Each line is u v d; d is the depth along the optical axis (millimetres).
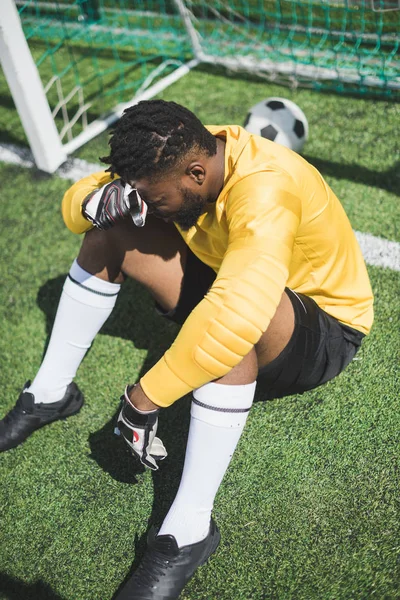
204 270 1562
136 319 2174
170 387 1245
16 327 2229
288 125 2604
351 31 3426
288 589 1455
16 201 2795
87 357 2064
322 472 1658
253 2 3705
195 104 3230
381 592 1402
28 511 1692
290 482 1651
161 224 1529
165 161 1214
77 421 1883
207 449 1374
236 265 1174
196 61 3566
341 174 2643
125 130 1233
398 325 1986
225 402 1324
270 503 1618
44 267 2447
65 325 1687
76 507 1684
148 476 1721
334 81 3215
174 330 2115
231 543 1559
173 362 1222
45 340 2168
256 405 1826
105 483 1722
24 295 2344
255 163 1266
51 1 4016
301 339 1422
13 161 3041
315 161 2732
